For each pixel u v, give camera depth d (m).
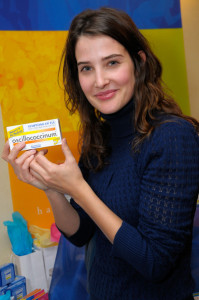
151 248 0.72
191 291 0.86
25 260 1.96
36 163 0.89
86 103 1.10
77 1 2.18
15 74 2.09
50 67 2.15
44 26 2.12
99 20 0.81
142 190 0.77
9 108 2.10
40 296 1.83
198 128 0.86
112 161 0.93
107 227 0.78
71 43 0.89
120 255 0.77
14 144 0.99
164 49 2.37
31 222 2.17
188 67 2.45
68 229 1.04
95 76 0.85
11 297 1.83
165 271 0.74
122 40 0.83
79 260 1.86
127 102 0.88
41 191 2.19
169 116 0.81
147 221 0.74
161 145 0.75
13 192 2.14
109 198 0.88
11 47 2.07
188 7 2.42
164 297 0.82
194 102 2.49
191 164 0.74
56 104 2.18
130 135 0.91
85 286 1.83
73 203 1.14
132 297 0.85
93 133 1.05
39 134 0.98
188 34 2.44
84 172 1.10
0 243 2.13
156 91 0.88
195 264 1.87
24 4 2.08
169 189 0.72
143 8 2.30
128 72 0.85
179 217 0.72
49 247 2.01
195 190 0.75
